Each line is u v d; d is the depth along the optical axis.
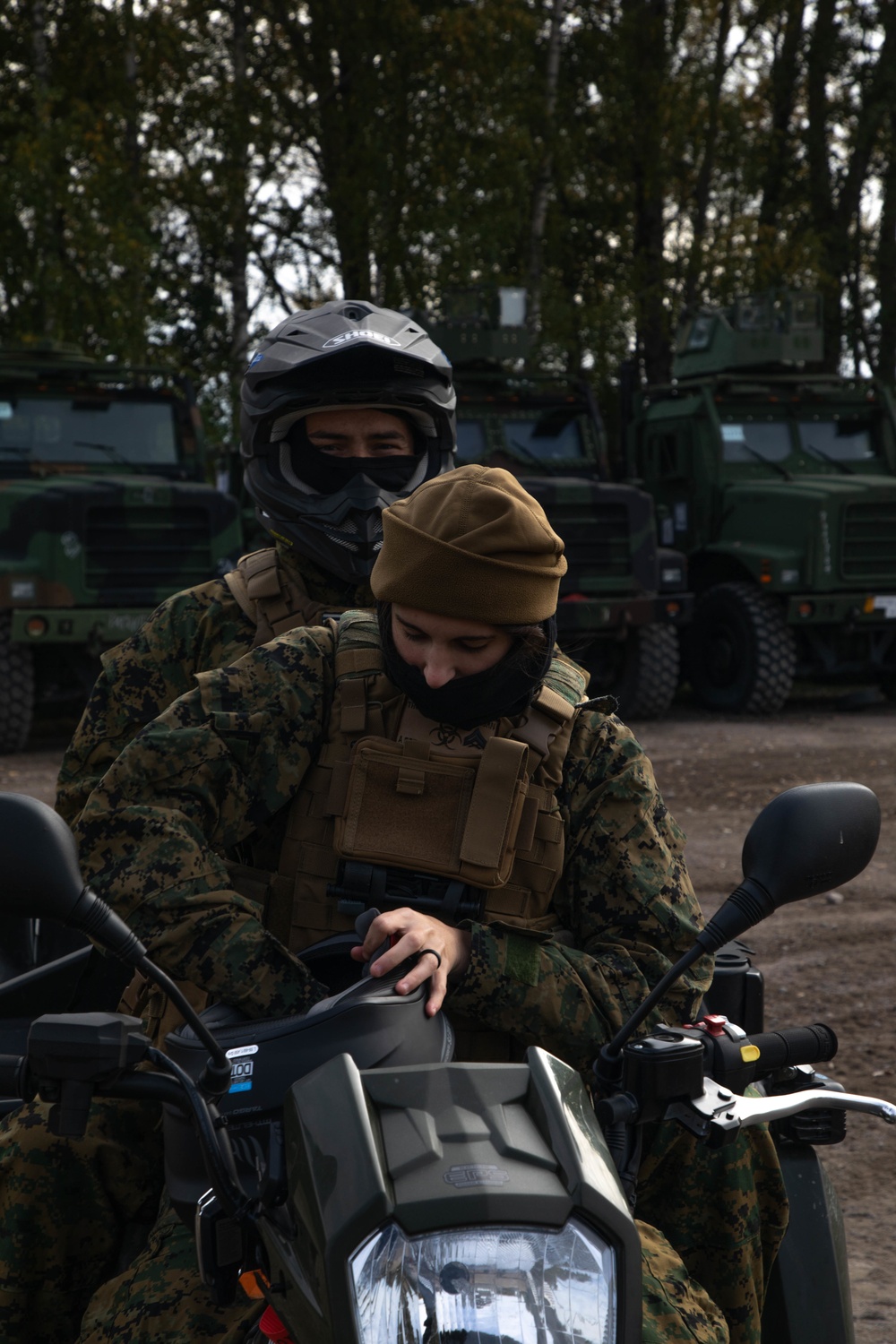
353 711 1.56
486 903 1.52
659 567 11.88
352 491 2.23
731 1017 2.10
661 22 19.88
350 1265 1.04
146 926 1.48
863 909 5.74
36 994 2.13
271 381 2.29
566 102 19.39
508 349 12.46
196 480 11.34
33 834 1.22
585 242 21.28
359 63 17.75
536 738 1.55
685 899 1.57
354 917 1.54
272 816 1.59
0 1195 1.65
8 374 10.62
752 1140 1.76
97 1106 1.68
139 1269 1.41
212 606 2.25
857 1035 4.25
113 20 17.55
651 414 13.86
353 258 18.05
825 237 20.89
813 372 22.39
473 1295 1.03
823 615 12.16
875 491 12.27
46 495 9.91
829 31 21.33
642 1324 1.22
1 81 17.39
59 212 15.27
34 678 10.41
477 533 1.43
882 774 8.82
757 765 9.23
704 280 19.75
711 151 20.39
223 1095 1.29
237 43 17.88
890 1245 3.04
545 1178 1.09
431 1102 1.14
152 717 2.21
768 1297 1.86
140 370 11.19
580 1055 1.47
